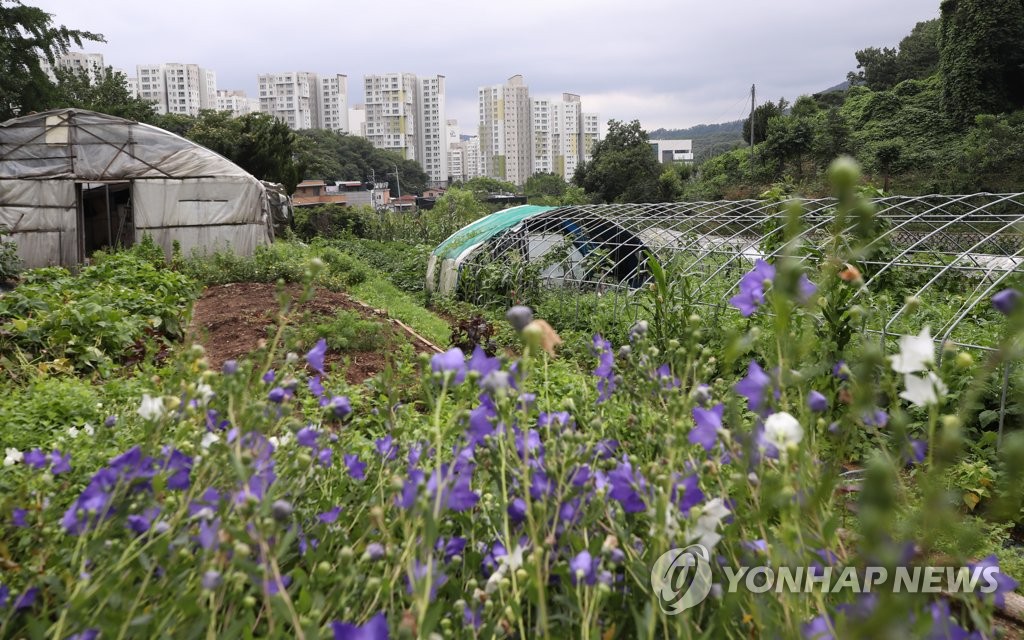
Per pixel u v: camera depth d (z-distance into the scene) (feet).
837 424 4.78
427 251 61.98
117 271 37.81
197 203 56.59
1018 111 143.13
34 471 8.16
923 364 4.05
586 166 180.34
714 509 4.80
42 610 5.25
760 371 4.59
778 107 201.67
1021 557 10.98
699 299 25.27
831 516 4.13
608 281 36.47
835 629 3.84
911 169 140.97
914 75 206.18
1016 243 32.63
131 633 4.65
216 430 6.22
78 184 54.70
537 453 5.87
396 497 5.32
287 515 4.36
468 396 5.32
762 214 36.52
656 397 6.51
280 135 105.81
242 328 28.78
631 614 5.36
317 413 7.55
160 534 5.50
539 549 4.60
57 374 20.10
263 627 5.63
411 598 5.11
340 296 40.57
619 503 5.46
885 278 27.48
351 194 219.41
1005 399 14.96
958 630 3.97
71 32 78.33
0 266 40.29
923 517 3.12
